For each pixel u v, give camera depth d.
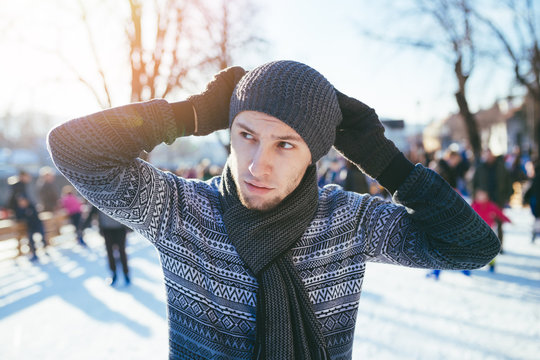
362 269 1.02
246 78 0.87
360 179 7.16
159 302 4.72
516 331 3.46
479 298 4.34
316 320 0.92
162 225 0.96
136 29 7.19
